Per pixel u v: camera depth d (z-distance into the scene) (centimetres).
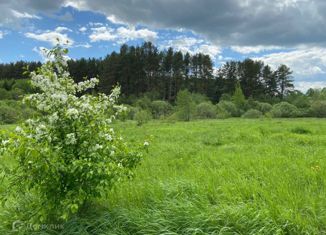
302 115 6247
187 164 991
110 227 489
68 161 476
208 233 461
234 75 10075
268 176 733
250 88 9869
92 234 479
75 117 480
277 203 545
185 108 5444
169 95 9081
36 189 484
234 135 1722
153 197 593
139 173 842
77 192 466
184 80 9638
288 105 6366
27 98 506
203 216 488
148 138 616
